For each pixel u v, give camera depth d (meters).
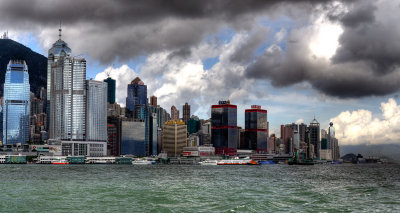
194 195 168.12
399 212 124.31
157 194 172.12
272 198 156.00
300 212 123.06
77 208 133.38
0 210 130.88
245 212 123.31
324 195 166.50
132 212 125.38
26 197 161.62
